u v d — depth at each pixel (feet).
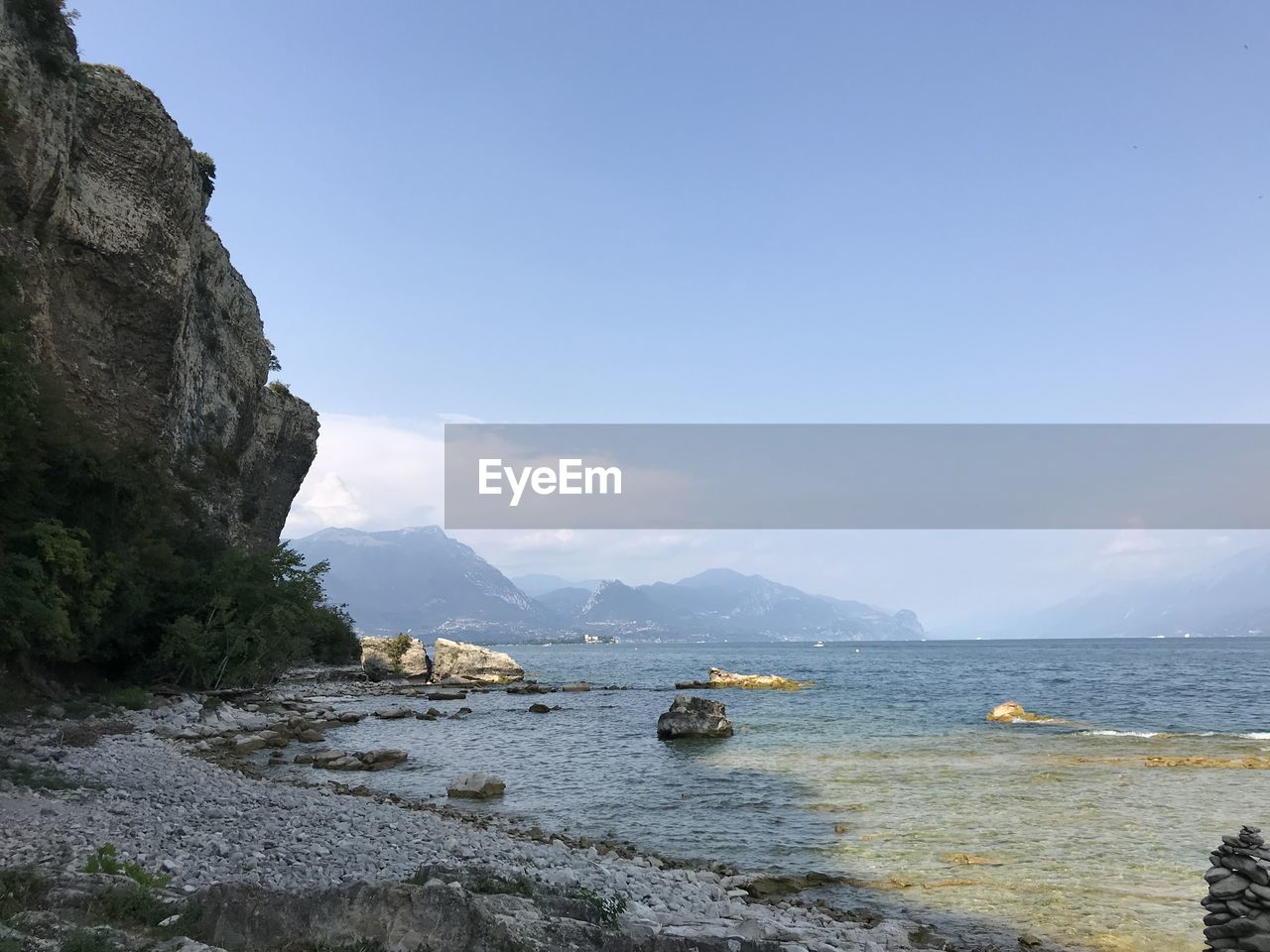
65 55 180.14
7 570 104.58
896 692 223.30
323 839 55.26
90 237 189.67
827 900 53.11
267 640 191.42
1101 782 88.69
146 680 165.07
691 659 552.82
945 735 131.64
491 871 38.47
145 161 204.95
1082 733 131.75
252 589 187.42
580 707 197.88
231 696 180.96
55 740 91.50
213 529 234.17
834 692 226.79
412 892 30.19
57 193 173.78
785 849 65.77
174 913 31.30
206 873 42.39
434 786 94.58
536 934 30.17
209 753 108.99
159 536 173.27
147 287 202.69
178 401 226.79
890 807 79.10
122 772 76.02
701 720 135.33
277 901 30.40
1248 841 35.53
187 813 59.77
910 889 54.85
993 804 79.15
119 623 148.36
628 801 85.15
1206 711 165.99
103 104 196.44
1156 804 78.02
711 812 79.46
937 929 47.50
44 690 122.93
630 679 322.14
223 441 274.16
